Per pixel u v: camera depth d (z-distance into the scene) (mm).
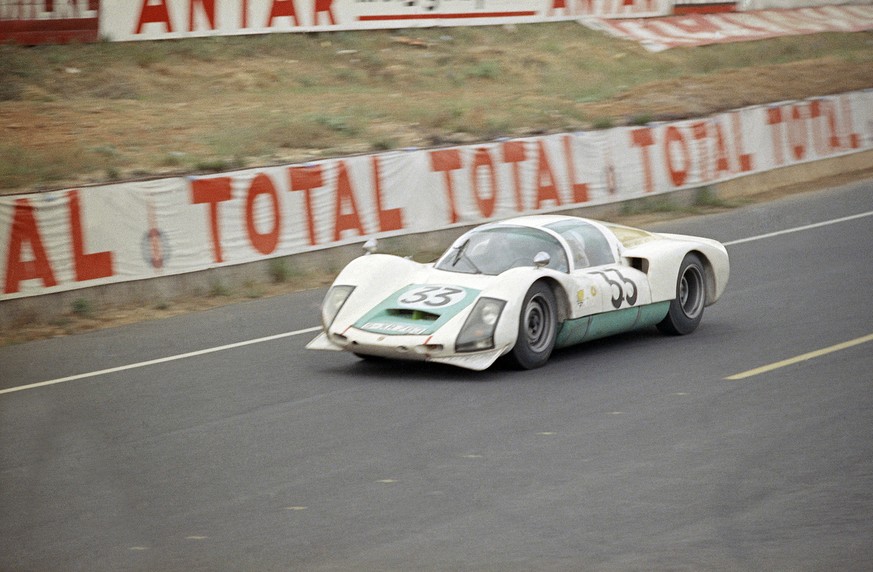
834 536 8617
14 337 18938
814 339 16672
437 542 8641
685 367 15070
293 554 8430
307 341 17672
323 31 45312
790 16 61969
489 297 14578
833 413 12422
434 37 48938
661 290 16828
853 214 30391
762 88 45375
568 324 15281
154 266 21500
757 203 33438
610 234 17094
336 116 35844
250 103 37719
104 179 26438
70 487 10273
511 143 28141
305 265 23938
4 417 13211
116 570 8188
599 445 11336
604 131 30594
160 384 14789
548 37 52312
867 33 63219
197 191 22172
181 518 9312
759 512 9219
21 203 19703
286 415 12844
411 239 25875
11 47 38188
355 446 11438
